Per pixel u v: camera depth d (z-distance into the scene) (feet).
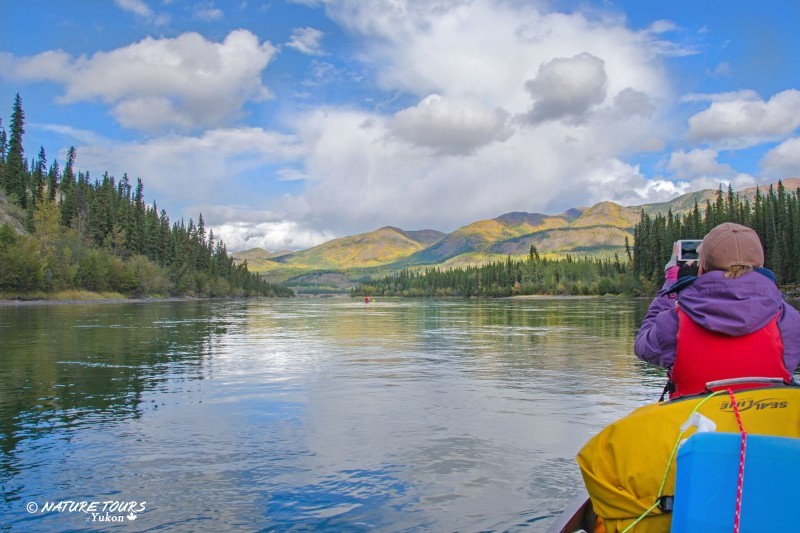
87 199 511.81
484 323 131.23
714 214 348.59
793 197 356.79
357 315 189.78
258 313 205.77
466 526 18.71
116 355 63.21
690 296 10.61
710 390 10.13
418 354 65.72
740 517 7.63
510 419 32.89
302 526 18.63
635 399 38.55
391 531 18.33
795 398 9.45
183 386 43.57
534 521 19.15
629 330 102.68
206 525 18.78
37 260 296.71
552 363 57.00
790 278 305.12
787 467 7.53
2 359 59.16
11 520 19.07
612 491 10.06
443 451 26.66
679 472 8.45
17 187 435.12
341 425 31.48
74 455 25.95
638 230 402.31
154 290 422.00
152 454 26.09
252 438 28.89
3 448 27.04
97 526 18.56
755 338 10.00
